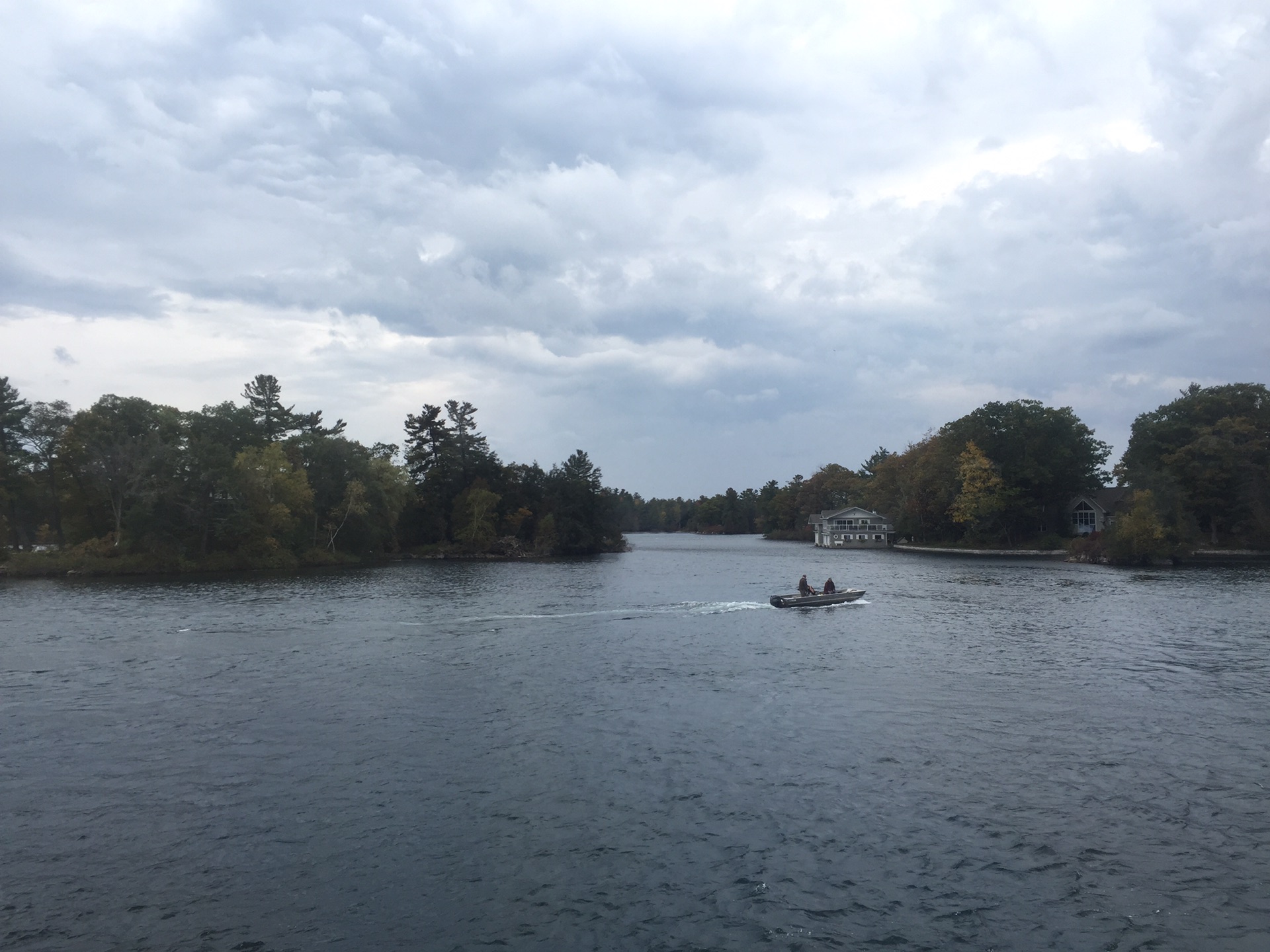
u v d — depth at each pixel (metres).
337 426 141.50
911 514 167.62
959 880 17.08
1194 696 32.22
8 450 101.25
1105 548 112.06
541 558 139.62
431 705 31.27
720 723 28.56
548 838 19.12
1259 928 15.24
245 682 35.31
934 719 28.95
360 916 15.89
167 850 18.64
